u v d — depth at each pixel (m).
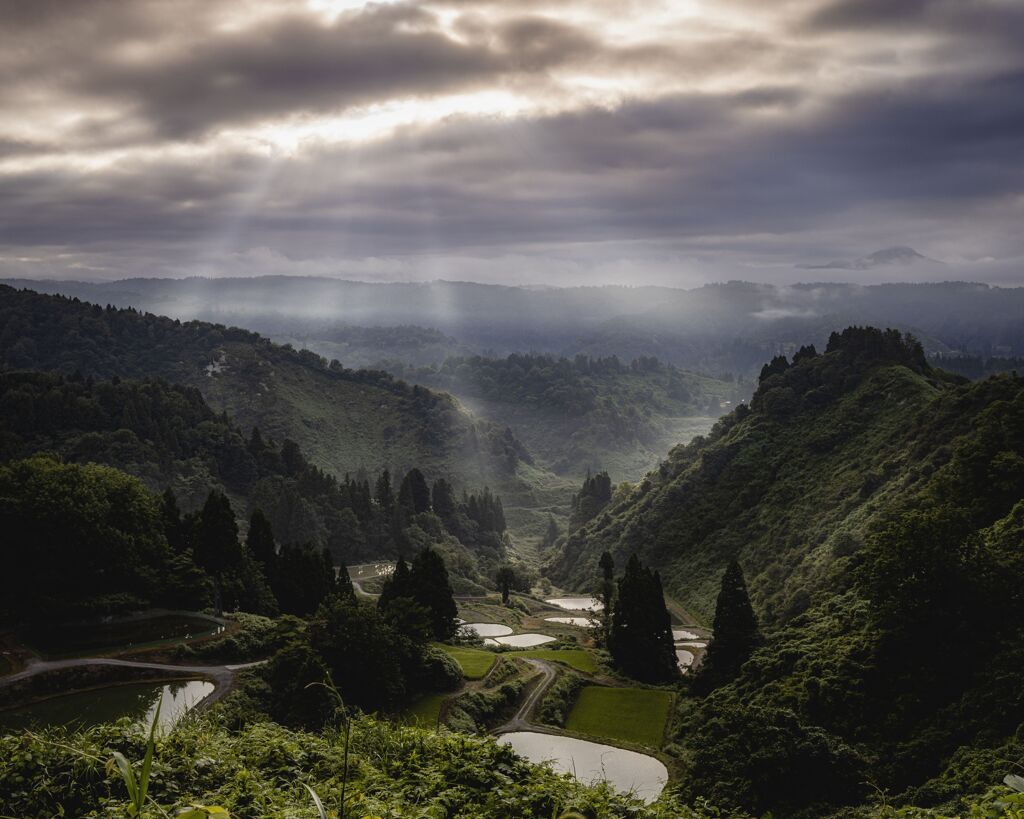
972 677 48.75
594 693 77.44
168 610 76.56
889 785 42.75
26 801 14.09
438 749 17.19
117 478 84.38
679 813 17.06
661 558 164.00
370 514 196.50
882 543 57.84
